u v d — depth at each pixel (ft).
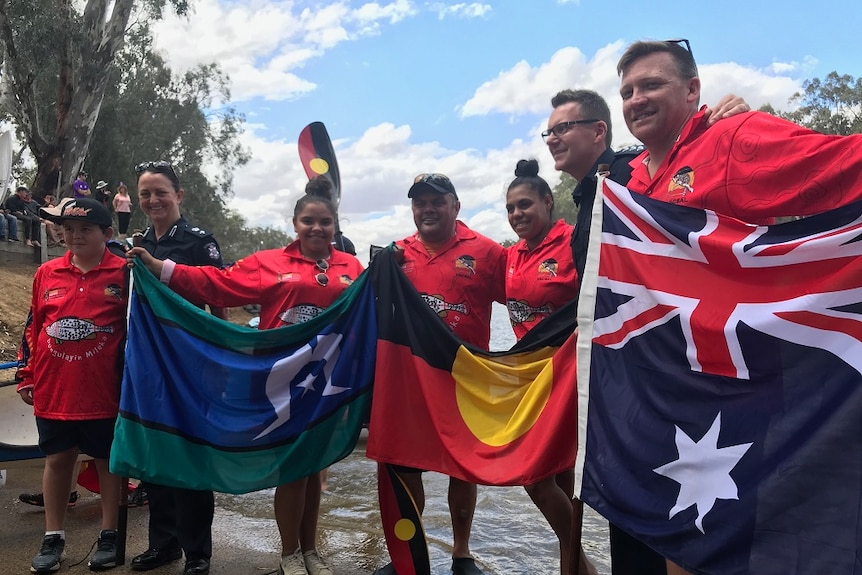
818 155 7.28
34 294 12.77
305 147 16.97
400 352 11.64
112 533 12.40
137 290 11.39
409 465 11.21
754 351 7.38
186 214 129.29
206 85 123.24
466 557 12.25
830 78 139.54
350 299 11.94
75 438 12.33
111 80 104.78
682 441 7.72
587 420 8.67
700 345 7.78
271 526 14.92
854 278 6.95
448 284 12.65
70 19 62.28
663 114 8.96
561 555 10.89
